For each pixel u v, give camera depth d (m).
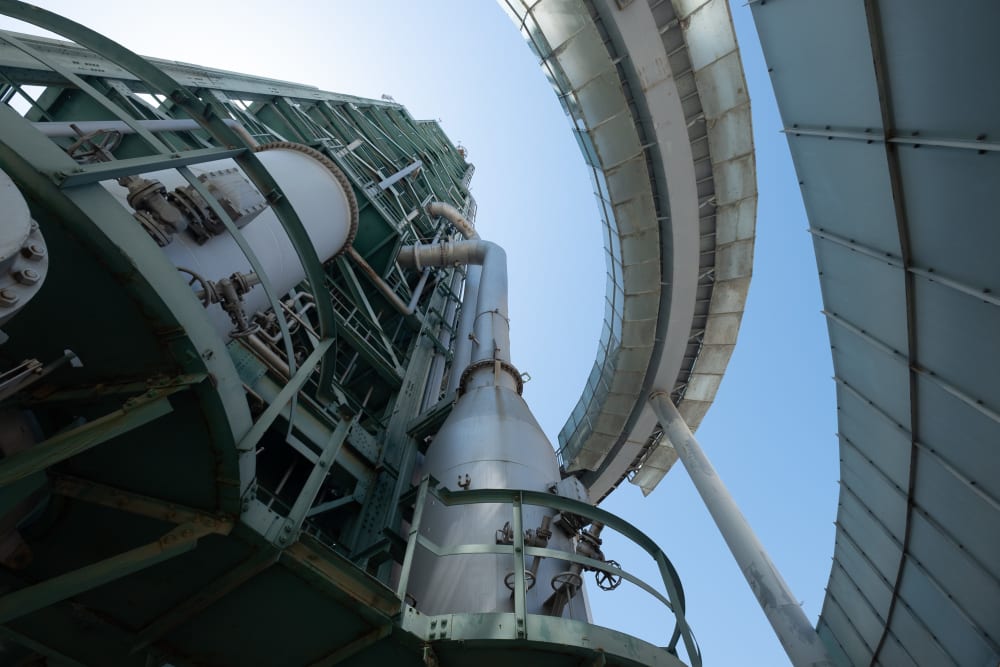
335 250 11.93
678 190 21.70
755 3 10.76
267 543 5.63
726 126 21.20
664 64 19.70
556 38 20.16
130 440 5.31
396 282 23.97
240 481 5.39
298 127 23.23
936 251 8.78
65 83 12.46
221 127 6.21
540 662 6.68
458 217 33.25
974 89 7.25
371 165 28.19
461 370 20.17
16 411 5.04
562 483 11.65
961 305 8.64
